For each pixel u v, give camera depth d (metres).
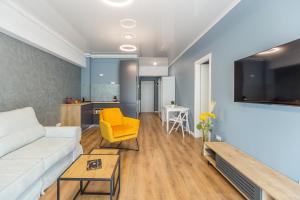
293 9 1.64
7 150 1.95
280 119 1.81
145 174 2.44
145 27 3.57
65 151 2.37
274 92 1.75
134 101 6.01
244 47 2.38
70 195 1.96
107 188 2.12
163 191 2.03
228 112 2.84
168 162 2.86
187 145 3.79
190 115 4.87
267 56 1.84
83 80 6.14
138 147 3.55
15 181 1.45
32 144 2.35
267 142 2.00
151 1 2.57
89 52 5.92
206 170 2.57
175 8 2.76
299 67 1.48
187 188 2.09
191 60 4.77
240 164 2.01
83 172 1.65
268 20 1.94
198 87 4.42
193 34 3.96
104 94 6.23
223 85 2.99
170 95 6.83
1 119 2.07
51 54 4.13
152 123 6.72
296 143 1.64
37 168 1.75
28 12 2.92
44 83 3.88
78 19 3.22
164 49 5.41
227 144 2.78
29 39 3.06
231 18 2.68
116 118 3.90
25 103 3.25
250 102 2.13
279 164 1.83
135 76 6.03
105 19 3.21
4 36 2.74
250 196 1.72
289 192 1.44
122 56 6.23
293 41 1.53
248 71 2.17
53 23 3.40
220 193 1.99
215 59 3.28
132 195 1.95
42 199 1.87
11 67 2.90
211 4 2.62
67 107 4.67
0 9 2.44
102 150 2.51
